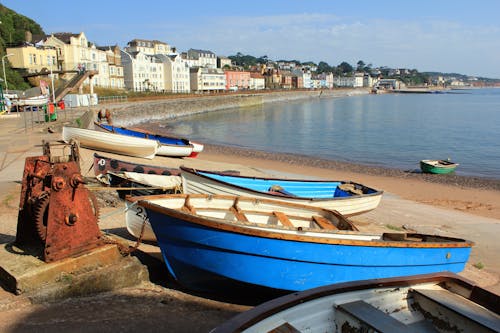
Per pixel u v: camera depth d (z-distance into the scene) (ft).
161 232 21.52
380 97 539.70
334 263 20.56
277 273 20.30
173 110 231.50
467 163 98.84
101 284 20.01
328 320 12.70
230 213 26.84
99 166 38.65
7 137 74.69
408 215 49.57
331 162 96.89
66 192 19.67
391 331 11.43
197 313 19.31
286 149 119.24
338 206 35.12
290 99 444.55
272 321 11.40
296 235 19.63
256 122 206.49
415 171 86.94
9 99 133.69
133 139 65.51
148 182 36.17
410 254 21.84
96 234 20.89
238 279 20.53
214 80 378.73
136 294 20.45
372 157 106.32
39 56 195.62
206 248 20.42
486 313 12.91
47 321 16.70
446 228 44.29
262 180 39.73
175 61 325.62
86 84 212.84
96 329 16.49
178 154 74.95
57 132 84.69
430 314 13.84
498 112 270.05
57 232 19.43
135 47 356.79
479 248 37.68
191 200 25.86
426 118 227.81
